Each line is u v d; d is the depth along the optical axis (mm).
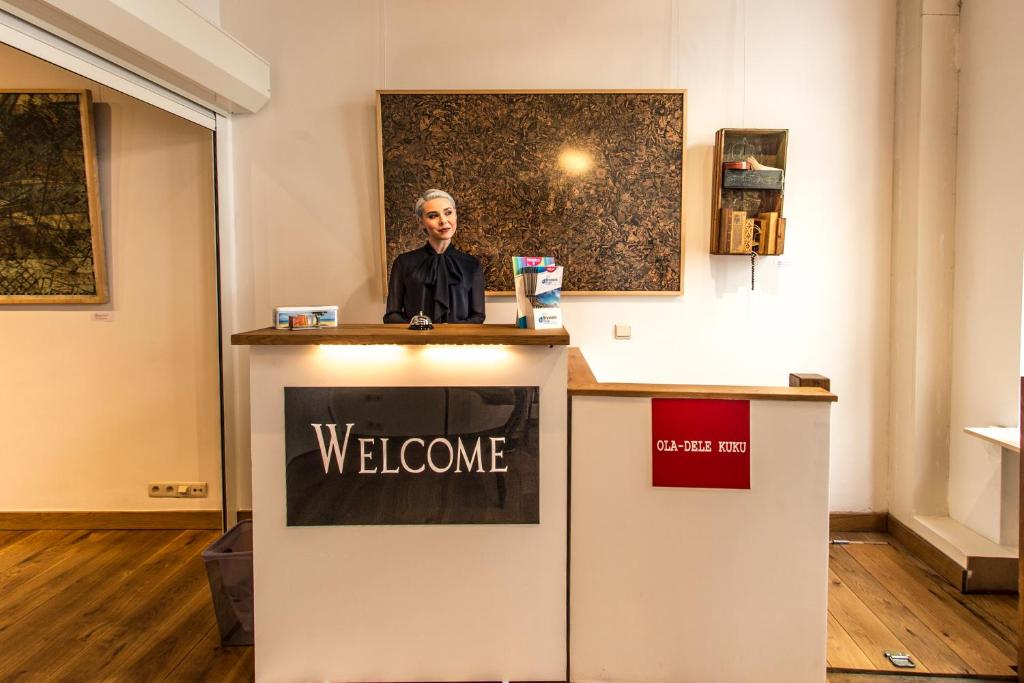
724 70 3346
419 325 2092
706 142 3367
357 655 2059
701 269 3418
